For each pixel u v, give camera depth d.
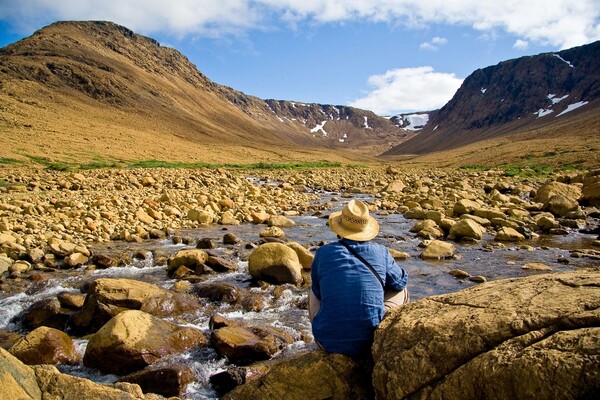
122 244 13.27
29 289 9.25
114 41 187.50
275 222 16.81
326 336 4.33
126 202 19.17
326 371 4.23
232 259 11.61
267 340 6.52
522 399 2.88
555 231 14.78
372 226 4.70
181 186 26.42
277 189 28.75
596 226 15.77
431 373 3.46
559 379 2.75
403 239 14.05
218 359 6.29
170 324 6.77
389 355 3.81
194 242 13.60
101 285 7.70
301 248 11.06
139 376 5.63
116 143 70.06
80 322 7.36
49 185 23.78
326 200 25.45
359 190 29.28
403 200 23.94
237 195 24.06
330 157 123.56
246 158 87.12
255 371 5.89
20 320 7.84
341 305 4.26
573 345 2.88
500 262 11.23
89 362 6.14
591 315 3.08
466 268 10.72
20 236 12.69
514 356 3.05
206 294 8.75
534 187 26.69
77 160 48.22
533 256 11.79
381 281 4.38
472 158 71.19
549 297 3.59
